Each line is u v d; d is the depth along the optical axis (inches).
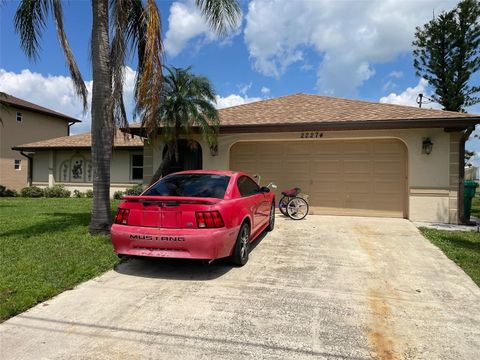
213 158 451.8
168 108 396.8
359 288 177.9
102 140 290.2
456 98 858.1
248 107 519.5
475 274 199.5
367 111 425.1
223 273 199.9
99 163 289.6
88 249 238.1
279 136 430.3
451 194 376.5
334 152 430.3
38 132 1039.6
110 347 119.4
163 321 139.0
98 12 287.1
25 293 158.7
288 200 402.9
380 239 289.4
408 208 392.8
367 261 226.2
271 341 124.1
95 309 149.3
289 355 115.2
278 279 190.5
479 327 136.6
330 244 271.7
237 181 231.9
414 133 386.3
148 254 187.5
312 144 438.0
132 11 329.1
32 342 122.0
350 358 114.0
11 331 129.6
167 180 234.2
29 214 433.7
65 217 402.0
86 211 469.7
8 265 199.9
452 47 864.3
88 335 127.3
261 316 144.2
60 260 211.3
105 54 290.0
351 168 424.5
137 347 119.6
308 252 247.9
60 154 845.2
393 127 373.4
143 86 283.0
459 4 843.4
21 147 825.5
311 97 545.3
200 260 185.5
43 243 255.8
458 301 162.6
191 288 175.6
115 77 292.8
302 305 155.8
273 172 451.5
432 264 219.9
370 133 399.9
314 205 435.5
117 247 194.1
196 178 230.8
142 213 191.3
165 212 187.3
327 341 124.5
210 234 181.0
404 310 151.8
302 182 441.1
